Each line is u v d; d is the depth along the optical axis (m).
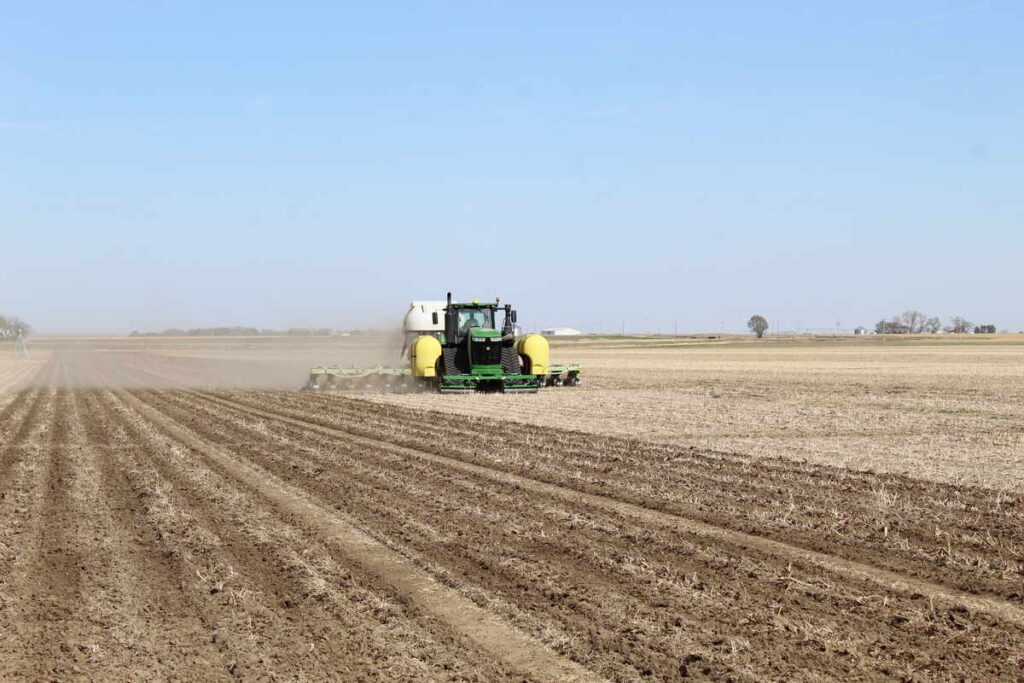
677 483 14.51
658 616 7.94
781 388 37.97
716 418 25.11
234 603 8.41
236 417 25.80
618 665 6.88
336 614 8.09
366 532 11.18
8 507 12.76
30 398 34.44
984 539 10.70
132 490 14.12
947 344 128.12
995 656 7.04
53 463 16.97
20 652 7.23
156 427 23.23
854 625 7.73
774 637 7.45
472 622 7.87
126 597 8.61
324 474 15.56
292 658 7.07
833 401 31.06
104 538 10.93
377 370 36.44
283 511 12.46
